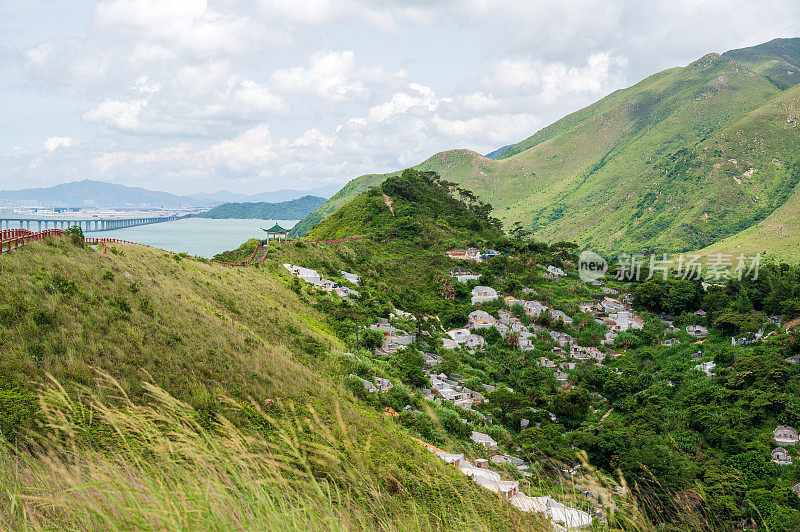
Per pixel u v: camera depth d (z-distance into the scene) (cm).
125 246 5688
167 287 4528
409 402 4506
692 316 9625
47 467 652
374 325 7631
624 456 4400
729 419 5778
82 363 2412
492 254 12950
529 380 7388
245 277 7250
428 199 16400
